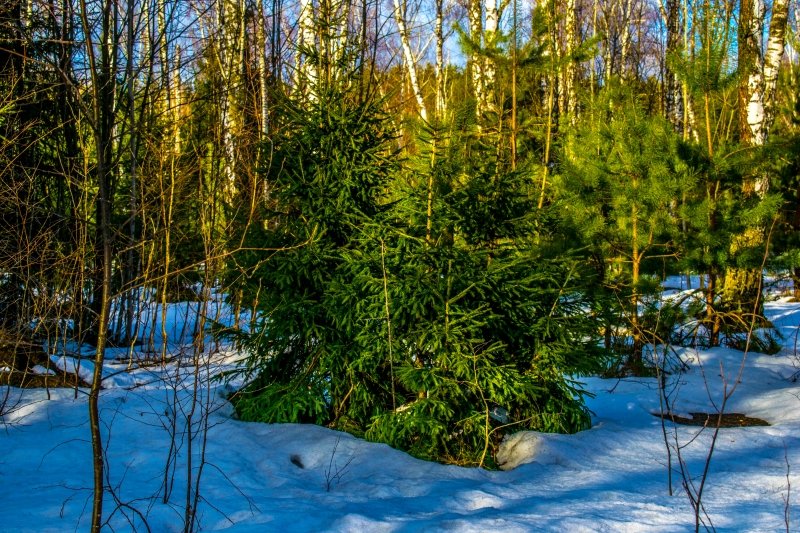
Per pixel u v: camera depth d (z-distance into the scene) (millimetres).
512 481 4578
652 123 9305
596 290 6125
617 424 6113
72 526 3602
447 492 4230
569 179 9289
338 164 5812
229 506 3963
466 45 10141
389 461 4883
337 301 5613
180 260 8859
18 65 7250
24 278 6676
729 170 9219
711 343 9555
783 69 16641
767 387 7812
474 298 5422
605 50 21844
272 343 5777
